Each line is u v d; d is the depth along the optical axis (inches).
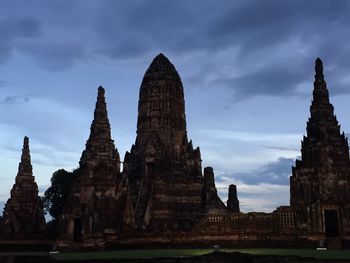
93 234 3129.9
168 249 3110.2
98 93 3538.4
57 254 2561.5
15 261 2162.9
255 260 1924.2
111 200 3289.9
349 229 3068.4
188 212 4323.3
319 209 3105.3
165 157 4527.6
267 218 3277.6
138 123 4815.5
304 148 3430.1
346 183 3193.9
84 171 3329.2
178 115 4803.2
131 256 2287.2
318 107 3420.3
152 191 4281.5
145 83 4867.1
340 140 3321.9
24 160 4205.2
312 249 2812.5
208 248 3169.3
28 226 3966.5
